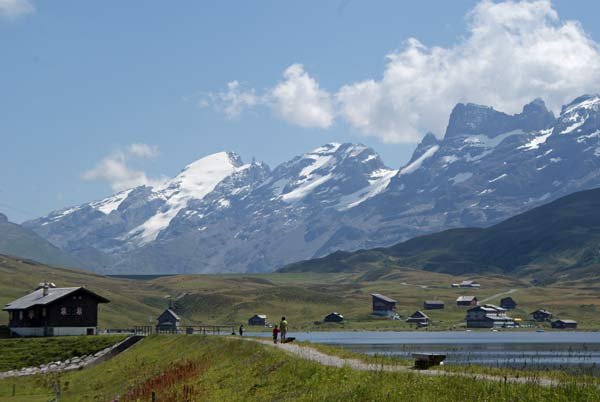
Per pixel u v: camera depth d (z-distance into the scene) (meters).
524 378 57.44
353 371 65.38
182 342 138.38
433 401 50.62
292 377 71.25
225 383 82.31
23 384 136.88
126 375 124.56
